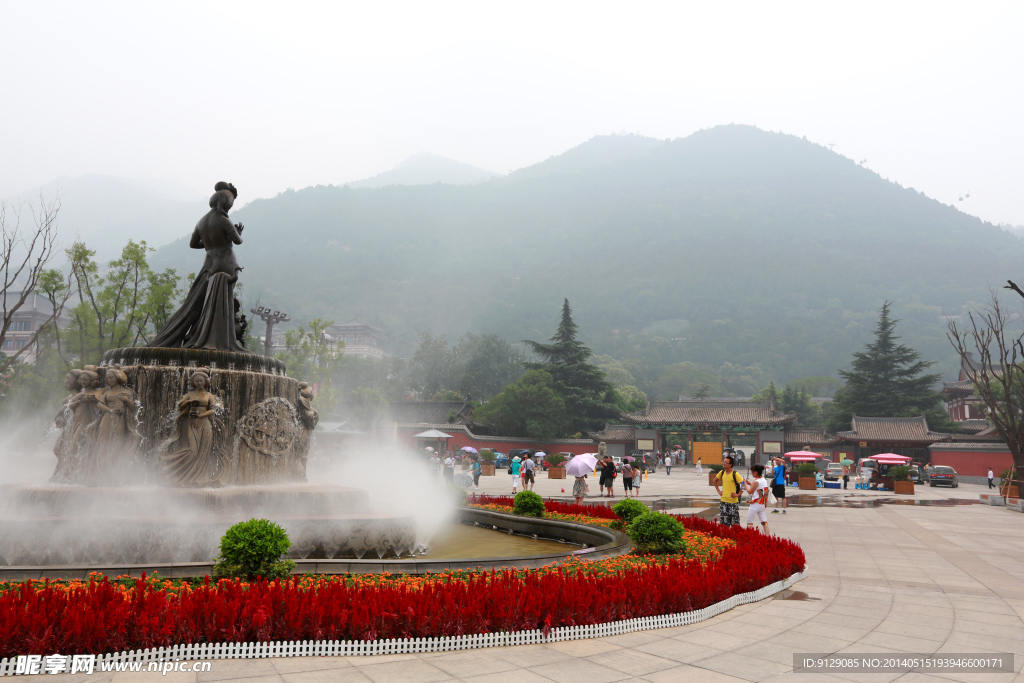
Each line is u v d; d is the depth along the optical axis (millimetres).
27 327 73188
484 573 6867
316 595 6035
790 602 8555
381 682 4949
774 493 23406
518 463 32156
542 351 73688
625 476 30344
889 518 21062
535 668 5496
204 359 11289
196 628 5371
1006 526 19312
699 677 5379
